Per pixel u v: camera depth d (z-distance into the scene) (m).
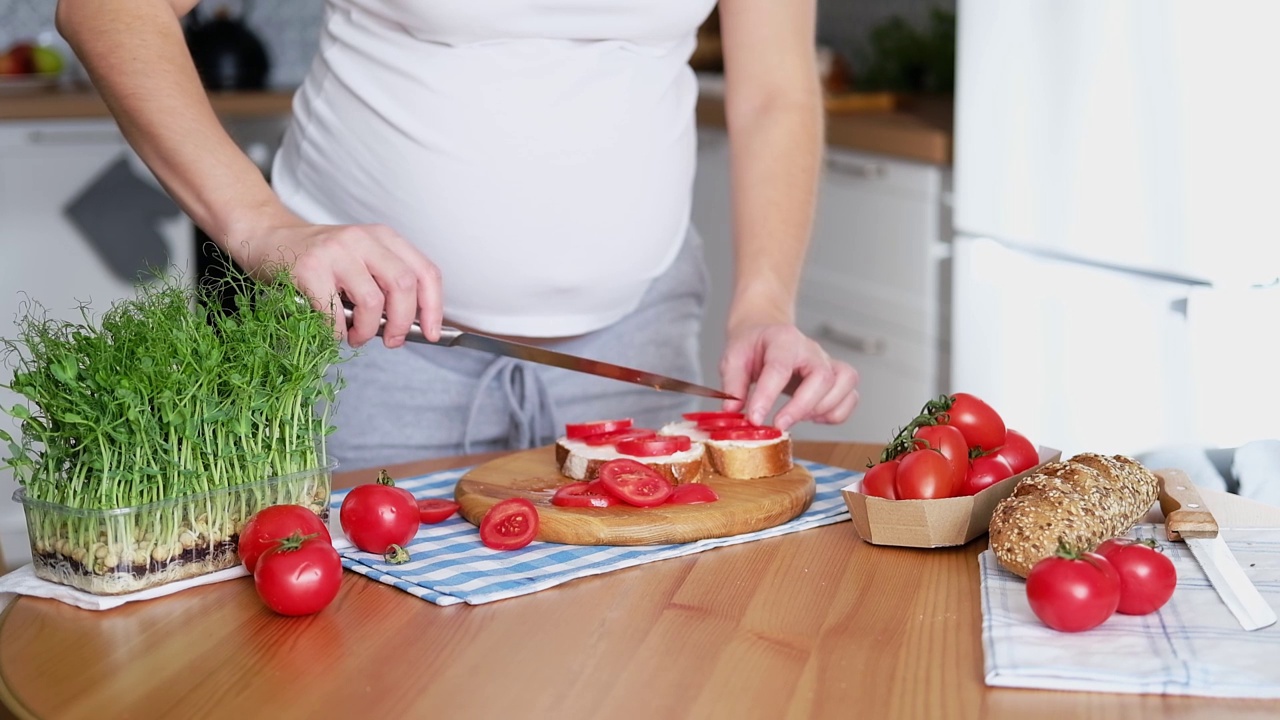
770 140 1.64
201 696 0.90
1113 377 2.38
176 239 3.50
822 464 1.49
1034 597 0.95
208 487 1.10
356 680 0.92
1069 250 2.43
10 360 3.14
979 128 2.58
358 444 1.64
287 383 1.11
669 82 1.58
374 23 1.49
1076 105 2.36
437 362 1.61
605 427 1.42
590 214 1.53
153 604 1.06
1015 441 1.26
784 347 1.42
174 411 1.05
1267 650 0.91
